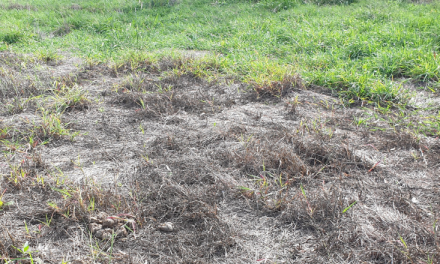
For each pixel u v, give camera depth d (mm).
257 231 2354
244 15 8562
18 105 4047
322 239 2252
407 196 2580
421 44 5695
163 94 4383
